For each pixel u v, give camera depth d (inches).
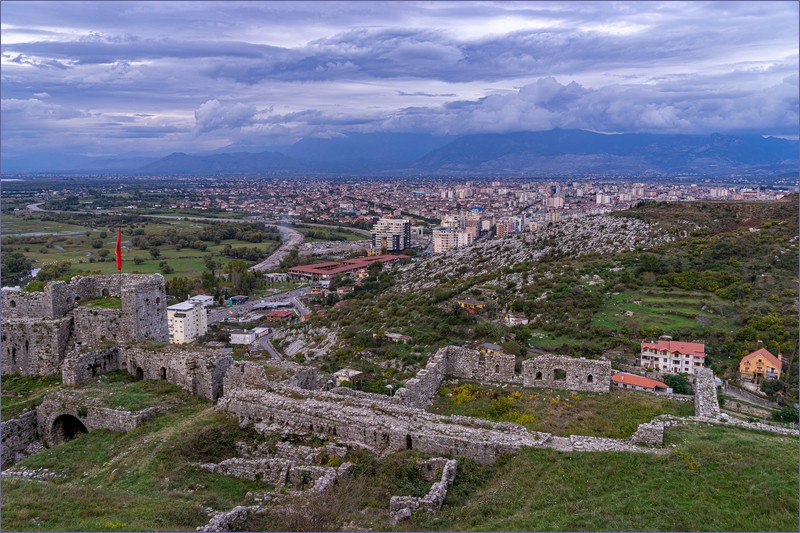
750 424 1219.2
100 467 1243.2
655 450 1077.8
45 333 1721.2
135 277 1909.4
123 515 944.3
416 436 1166.3
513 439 1136.2
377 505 995.9
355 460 1148.5
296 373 1544.0
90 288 1914.4
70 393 1526.8
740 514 871.7
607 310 3782.0
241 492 1099.3
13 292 1776.6
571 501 948.6
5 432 1422.2
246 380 1510.8
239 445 1274.6
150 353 1674.5
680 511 890.7
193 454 1229.1
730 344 3036.4
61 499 1008.2
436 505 971.9
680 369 2824.8
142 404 1470.2
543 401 1572.3
